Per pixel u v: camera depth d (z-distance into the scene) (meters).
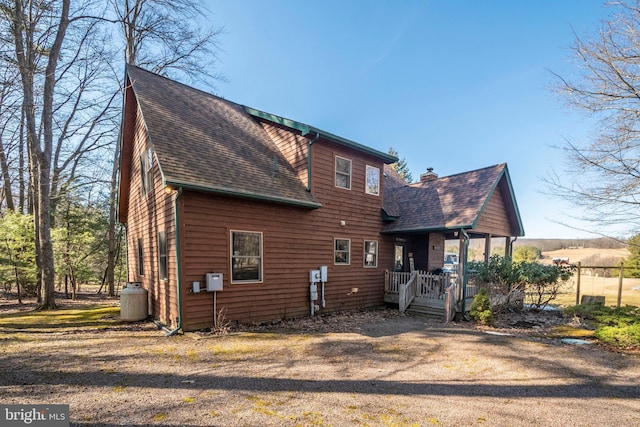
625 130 8.12
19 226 12.30
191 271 7.08
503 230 12.45
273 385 4.20
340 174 10.73
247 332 7.29
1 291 16.64
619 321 7.85
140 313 8.61
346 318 9.50
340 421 3.24
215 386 4.12
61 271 13.98
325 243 10.08
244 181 8.09
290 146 10.41
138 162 10.35
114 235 15.97
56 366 4.79
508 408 3.64
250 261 8.22
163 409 3.45
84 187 16.98
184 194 7.03
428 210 11.77
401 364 5.20
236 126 10.49
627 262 20.33
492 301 10.39
